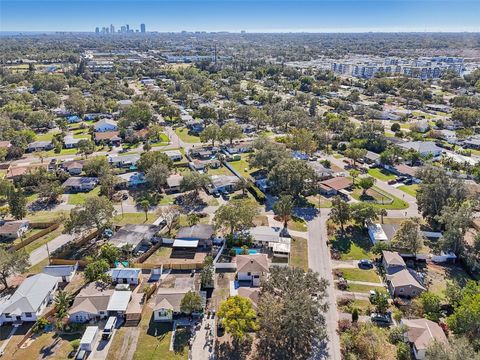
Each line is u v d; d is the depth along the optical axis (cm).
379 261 8088
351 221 9762
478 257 7906
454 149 15462
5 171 12800
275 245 8394
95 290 6881
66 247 8412
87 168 12438
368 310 6569
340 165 13875
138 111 17900
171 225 9288
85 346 5691
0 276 7175
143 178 11938
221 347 5794
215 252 8288
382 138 15300
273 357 5609
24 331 6172
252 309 6016
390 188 11900
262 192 11338
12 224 9106
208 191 11544
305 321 5522
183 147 15725
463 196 9525
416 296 6931
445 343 5319
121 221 9638
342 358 5606
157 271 7556
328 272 7694
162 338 5981
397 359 5569
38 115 18100
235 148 15200
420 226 9519
